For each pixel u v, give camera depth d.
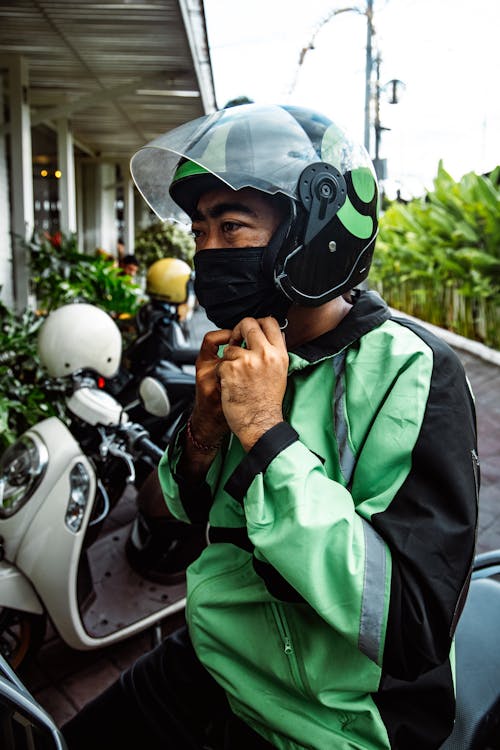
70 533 1.99
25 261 5.83
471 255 7.75
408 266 10.14
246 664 1.00
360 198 0.98
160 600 2.34
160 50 5.45
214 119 1.00
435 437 0.84
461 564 0.81
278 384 0.88
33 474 1.98
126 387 3.39
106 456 2.08
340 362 0.96
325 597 0.78
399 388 0.88
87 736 1.26
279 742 0.96
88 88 6.72
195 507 1.16
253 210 0.93
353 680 0.89
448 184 8.98
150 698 1.20
